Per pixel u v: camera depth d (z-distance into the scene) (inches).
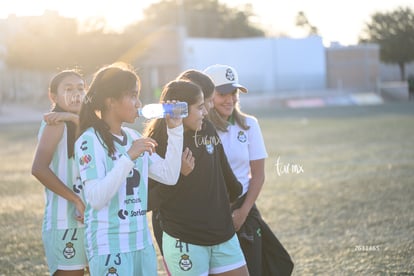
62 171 403.5
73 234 402.9
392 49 4345.5
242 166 442.9
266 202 896.3
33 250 660.7
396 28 4224.9
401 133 1900.8
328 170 1197.1
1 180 1196.5
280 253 451.2
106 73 338.0
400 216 759.1
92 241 329.7
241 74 4916.3
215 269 387.5
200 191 377.1
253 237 435.2
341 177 1095.0
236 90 439.5
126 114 337.1
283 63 4845.0
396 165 1200.2
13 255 640.4
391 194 901.8
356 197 898.7
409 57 4347.9
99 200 318.3
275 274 450.6
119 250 329.4
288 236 694.5
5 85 4687.5
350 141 1756.9
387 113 2992.1
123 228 332.2
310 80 4781.0
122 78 334.3
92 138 332.2
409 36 4220.0
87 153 328.5
